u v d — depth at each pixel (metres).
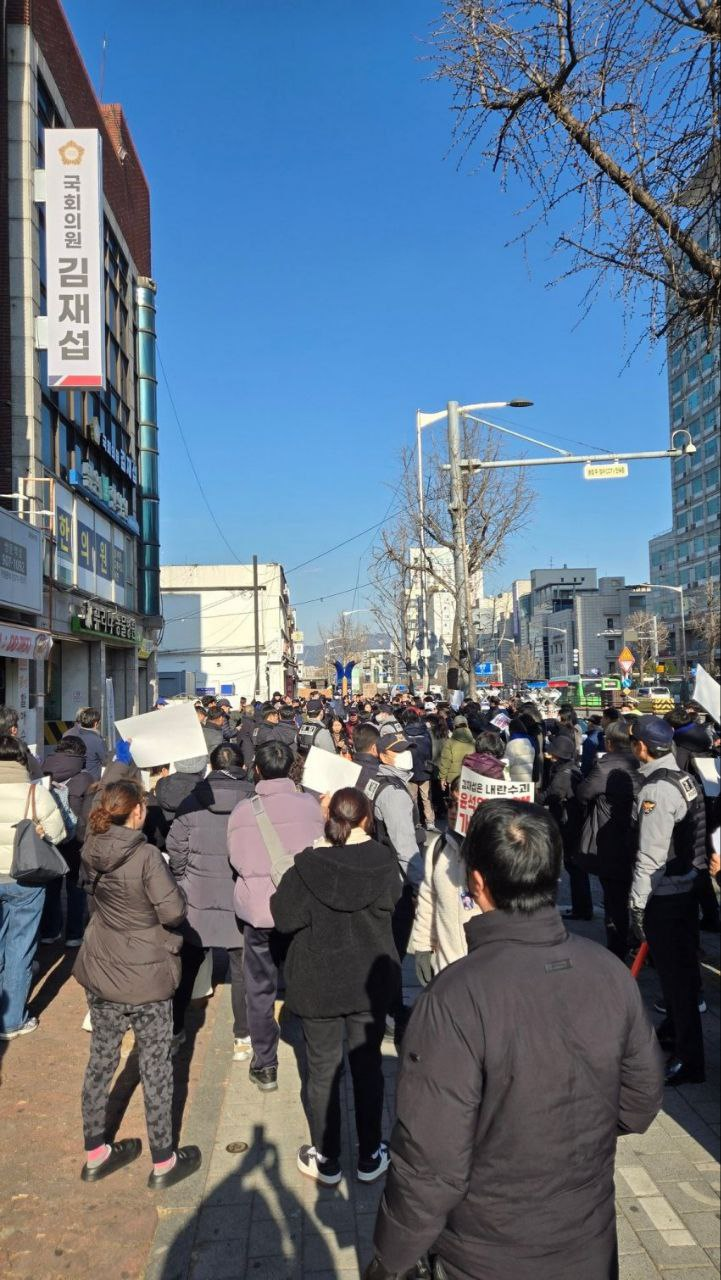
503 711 15.37
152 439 29.45
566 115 6.01
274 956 4.20
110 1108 4.46
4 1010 5.34
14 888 5.32
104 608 22.88
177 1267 3.17
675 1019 4.56
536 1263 1.72
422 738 11.28
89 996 3.80
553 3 5.77
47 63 18.38
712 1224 3.34
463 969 1.84
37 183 17.00
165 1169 3.70
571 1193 1.75
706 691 3.64
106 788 3.93
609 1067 1.80
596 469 12.98
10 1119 4.30
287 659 76.56
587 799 6.22
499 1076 1.73
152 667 31.00
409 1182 1.71
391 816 5.25
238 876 4.62
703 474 81.19
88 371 16.84
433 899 3.71
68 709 22.39
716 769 5.91
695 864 4.53
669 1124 4.12
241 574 60.94
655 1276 3.04
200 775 6.29
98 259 16.92
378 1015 3.73
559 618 116.81
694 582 83.88
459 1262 1.77
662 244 6.16
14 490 16.50
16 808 5.29
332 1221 3.44
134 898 3.73
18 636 14.20
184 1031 5.49
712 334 6.38
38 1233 3.36
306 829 4.59
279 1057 5.13
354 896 3.67
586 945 1.93
